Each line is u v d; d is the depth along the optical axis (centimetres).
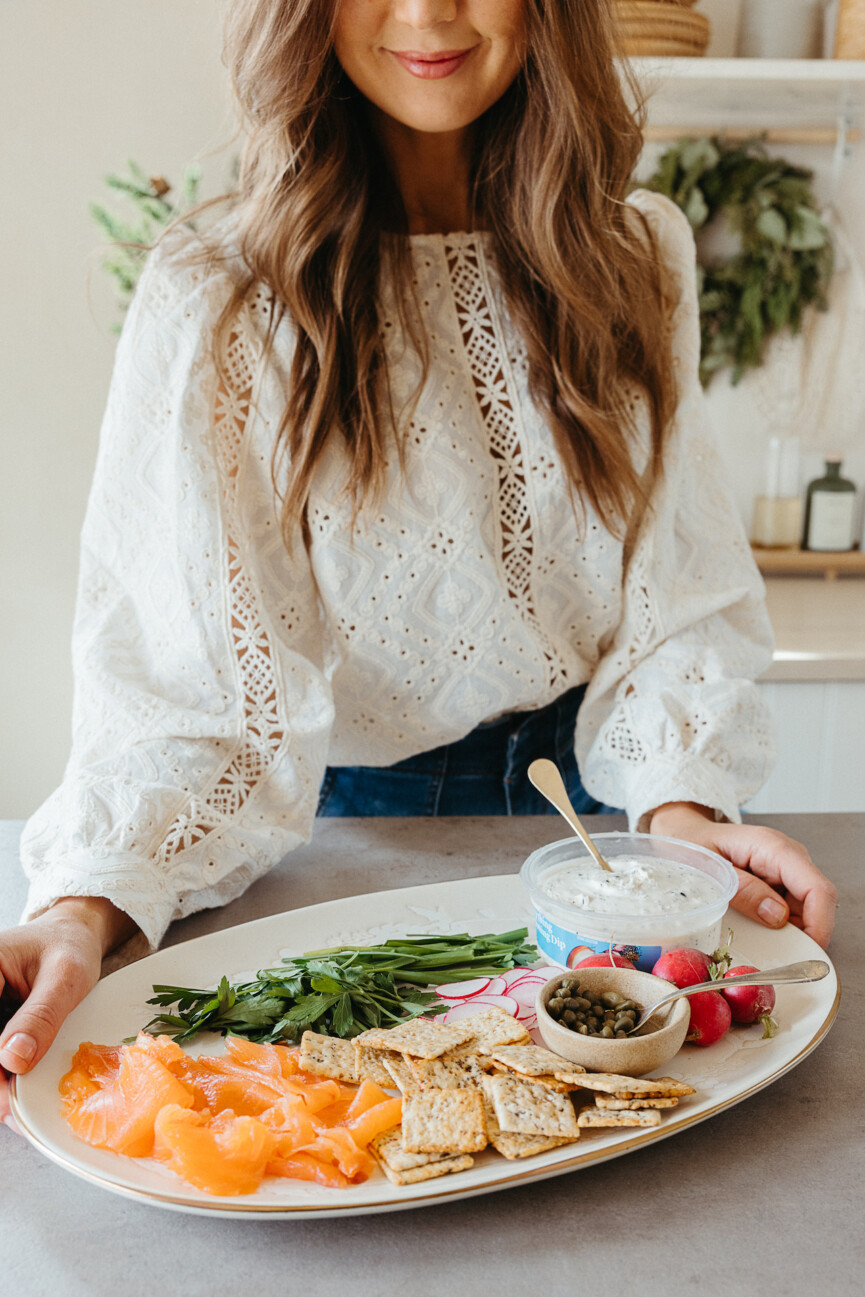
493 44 94
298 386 106
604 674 117
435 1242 57
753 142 235
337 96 104
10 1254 56
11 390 250
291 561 110
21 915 92
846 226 242
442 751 123
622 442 112
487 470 112
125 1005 78
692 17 207
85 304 246
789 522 246
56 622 261
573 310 109
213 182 241
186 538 103
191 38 237
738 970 76
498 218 113
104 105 239
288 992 77
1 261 244
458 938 87
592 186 109
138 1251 56
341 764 123
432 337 112
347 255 104
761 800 200
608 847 94
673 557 120
